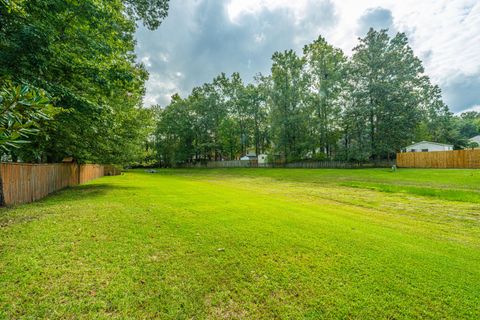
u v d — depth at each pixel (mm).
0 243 3201
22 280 2314
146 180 15828
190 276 2549
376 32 26250
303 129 31031
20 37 4746
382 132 25844
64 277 2414
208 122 42125
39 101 1662
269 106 34281
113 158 13344
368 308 2066
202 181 16203
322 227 4469
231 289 2336
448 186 10586
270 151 35531
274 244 3512
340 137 31641
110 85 6922
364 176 16578
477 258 3158
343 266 2832
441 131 35531
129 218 4730
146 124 15781
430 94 28359
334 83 28969
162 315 1942
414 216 5809
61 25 6133
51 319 1828
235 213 5508
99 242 3377
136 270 2629
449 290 2357
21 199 6590
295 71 31188
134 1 9969
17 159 10102
